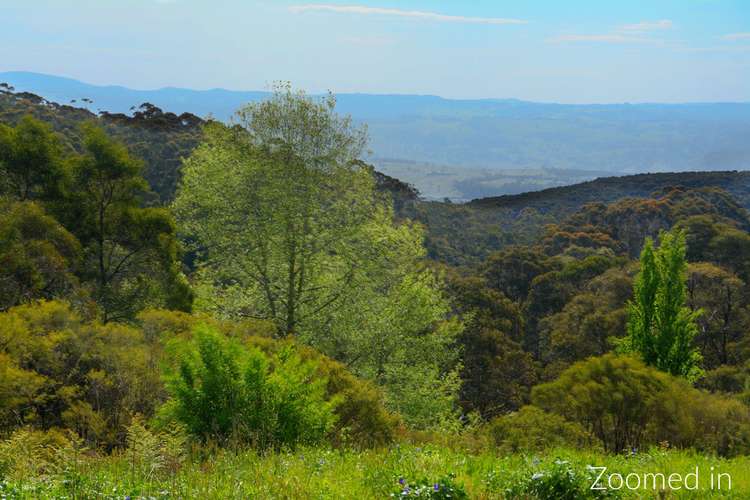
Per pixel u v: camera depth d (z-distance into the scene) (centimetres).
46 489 579
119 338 1338
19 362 1194
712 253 6134
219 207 2698
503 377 4016
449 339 2883
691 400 1420
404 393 2492
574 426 1308
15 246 2230
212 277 2795
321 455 800
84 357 1225
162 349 1308
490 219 11788
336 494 596
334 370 1349
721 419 1391
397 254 2855
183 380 928
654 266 2731
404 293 2798
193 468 673
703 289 4728
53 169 2992
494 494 622
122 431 1104
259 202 2695
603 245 8231
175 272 2964
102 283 2894
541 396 1498
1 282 2100
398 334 2673
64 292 2347
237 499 558
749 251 5988
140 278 2967
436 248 8838
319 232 2745
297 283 2805
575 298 5044
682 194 9944
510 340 4328
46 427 1127
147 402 1179
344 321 2680
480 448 1148
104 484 594
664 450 1102
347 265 2759
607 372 1484
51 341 1227
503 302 4819
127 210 3106
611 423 1430
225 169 2711
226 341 975
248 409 908
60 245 2558
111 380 1182
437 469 697
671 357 2703
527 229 11388
